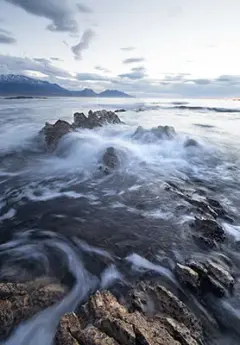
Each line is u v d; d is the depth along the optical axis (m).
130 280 6.45
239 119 40.03
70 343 4.19
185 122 35.44
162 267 6.88
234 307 5.75
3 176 13.91
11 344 4.77
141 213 9.73
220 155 18.12
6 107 51.91
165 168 15.16
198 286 6.02
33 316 5.16
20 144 20.27
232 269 6.84
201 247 7.66
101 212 9.90
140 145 18.45
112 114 28.02
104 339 4.14
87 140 18.03
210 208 9.73
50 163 16.06
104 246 7.79
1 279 6.24
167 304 5.27
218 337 5.16
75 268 6.82
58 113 42.28
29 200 11.03
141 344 4.12
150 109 58.56
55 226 8.91
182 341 4.38
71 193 11.74
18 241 8.00
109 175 13.74
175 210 9.76
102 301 5.16
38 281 6.18
